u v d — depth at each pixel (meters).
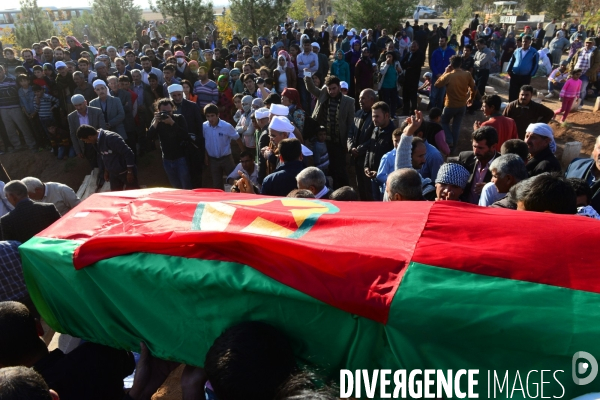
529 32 15.12
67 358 1.95
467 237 1.79
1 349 1.87
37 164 9.74
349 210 2.15
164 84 9.39
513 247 1.68
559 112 9.74
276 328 1.64
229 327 1.64
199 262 1.79
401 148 3.95
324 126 6.65
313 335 1.61
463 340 1.42
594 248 1.65
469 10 23.83
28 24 23.88
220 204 2.22
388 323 1.48
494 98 5.59
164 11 18.06
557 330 1.35
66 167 9.36
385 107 5.22
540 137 4.06
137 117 9.01
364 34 16.66
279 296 1.61
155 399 3.31
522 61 9.34
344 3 19.50
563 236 1.72
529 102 6.10
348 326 1.55
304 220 2.03
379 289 1.54
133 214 2.28
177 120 6.59
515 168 3.32
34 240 2.15
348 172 8.31
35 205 4.17
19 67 9.80
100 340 2.02
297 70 10.98
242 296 1.68
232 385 1.40
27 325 1.94
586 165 3.90
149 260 1.87
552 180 2.45
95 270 1.94
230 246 1.78
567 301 1.44
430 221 1.91
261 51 14.77
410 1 18.70
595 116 9.79
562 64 11.45
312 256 1.66
